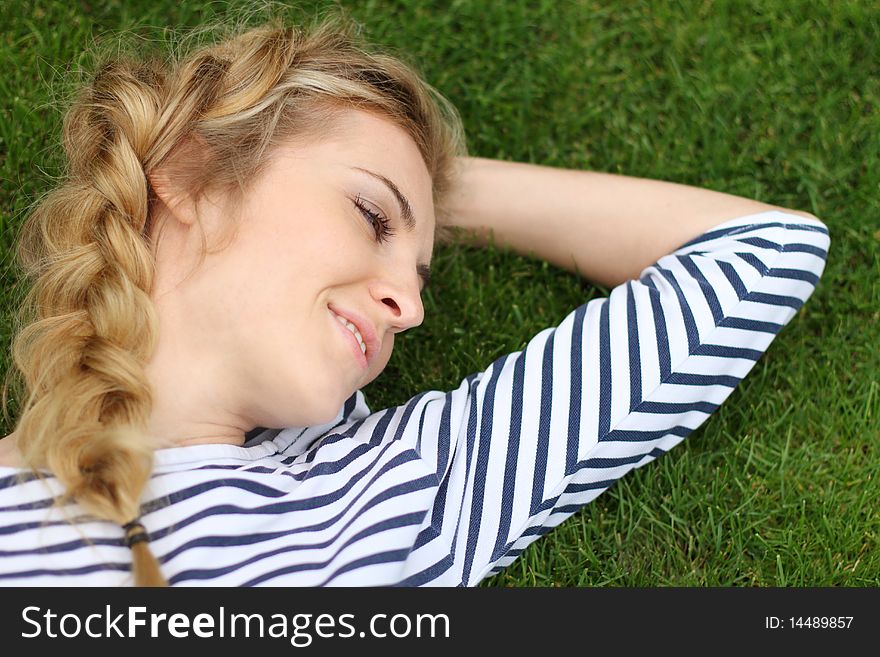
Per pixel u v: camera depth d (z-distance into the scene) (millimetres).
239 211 1108
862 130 1706
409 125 1273
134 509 973
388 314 1160
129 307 1085
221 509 1037
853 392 1556
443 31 1760
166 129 1174
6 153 1534
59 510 998
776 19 1778
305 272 1078
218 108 1181
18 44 1587
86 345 1088
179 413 1105
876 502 1452
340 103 1205
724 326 1295
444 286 1626
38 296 1186
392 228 1177
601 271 1535
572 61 1768
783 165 1701
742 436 1516
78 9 1627
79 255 1140
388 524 1076
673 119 1732
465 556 1188
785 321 1374
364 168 1153
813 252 1366
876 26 1750
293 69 1216
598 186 1517
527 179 1549
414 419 1246
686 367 1280
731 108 1730
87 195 1175
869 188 1654
